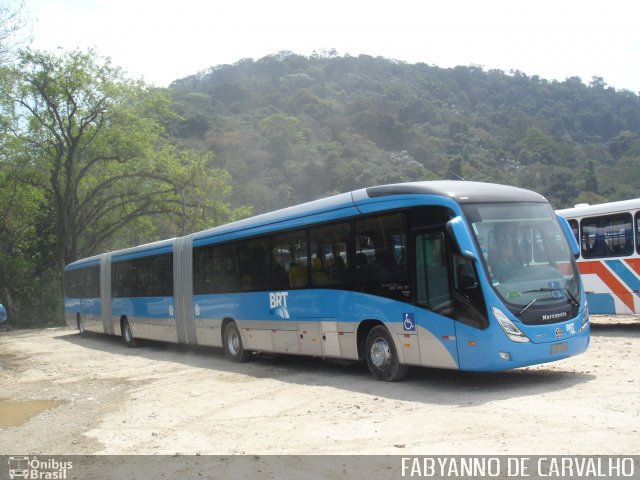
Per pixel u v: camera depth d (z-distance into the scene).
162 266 19.34
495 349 9.34
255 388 11.83
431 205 10.17
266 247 14.24
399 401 9.58
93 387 13.41
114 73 40.69
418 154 106.69
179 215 44.84
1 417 10.85
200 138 104.75
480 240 9.74
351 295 11.61
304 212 12.99
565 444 6.74
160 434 8.80
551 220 10.61
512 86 170.88
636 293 15.66
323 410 9.45
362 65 189.12
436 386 10.48
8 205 43.28
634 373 10.43
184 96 140.12
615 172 83.44
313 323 12.64
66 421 10.19
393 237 10.80
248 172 87.69
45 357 20.47
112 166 44.03
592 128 133.38
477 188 10.39
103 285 24.42
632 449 6.45
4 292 43.31
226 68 185.50
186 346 20.89
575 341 9.91
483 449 6.78
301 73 170.62
